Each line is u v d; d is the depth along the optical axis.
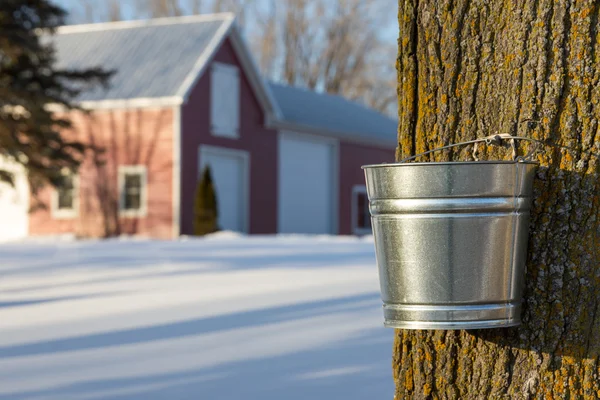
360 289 9.73
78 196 29.09
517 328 3.05
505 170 2.81
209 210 27.09
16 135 25.53
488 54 3.16
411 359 3.27
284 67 58.31
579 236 3.00
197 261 15.06
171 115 27.86
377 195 2.92
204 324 7.27
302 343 6.25
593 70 3.02
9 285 11.33
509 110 3.12
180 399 4.76
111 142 28.67
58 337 6.83
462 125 3.21
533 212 3.05
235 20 29.69
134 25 31.72
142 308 8.48
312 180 34.06
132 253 17.81
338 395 4.80
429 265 2.85
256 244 21.19
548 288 3.02
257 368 5.47
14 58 24.66
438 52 3.25
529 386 3.04
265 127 31.45
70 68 30.28
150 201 28.11
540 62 3.07
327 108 38.34
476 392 3.12
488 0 3.17
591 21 3.02
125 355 6.00
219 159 29.52
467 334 3.14
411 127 3.34
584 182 3.01
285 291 9.63
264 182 31.36
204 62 28.17
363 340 6.31
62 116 29.19
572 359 2.99
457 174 2.80
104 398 4.80
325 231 34.81
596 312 2.98
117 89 28.78
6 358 6.00
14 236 29.89
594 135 3.01
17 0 24.75
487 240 2.83
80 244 22.61
